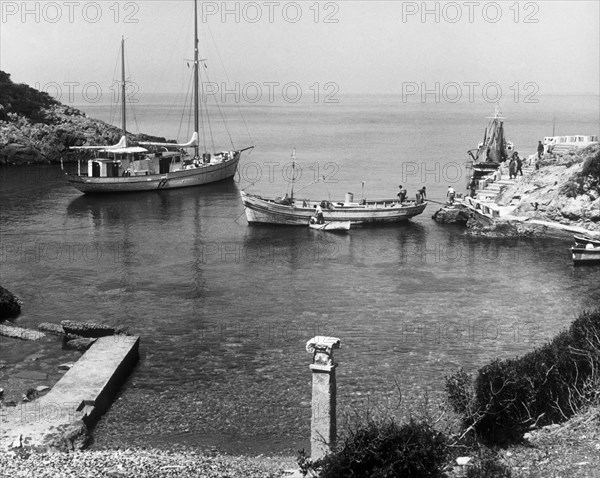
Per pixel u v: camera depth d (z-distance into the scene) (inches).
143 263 2364.7
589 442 943.7
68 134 5310.0
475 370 1457.9
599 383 1097.4
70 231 2898.6
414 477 845.8
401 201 3198.8
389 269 2297.0
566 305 1915.6
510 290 2050.9
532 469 888.3
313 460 956.6
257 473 1003.9
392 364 1494.8
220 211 3378.4
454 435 1023.6
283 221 3031.5
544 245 2610.7
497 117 3814.0
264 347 1601.9
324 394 946.1
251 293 2025.1
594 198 2780.5
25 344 1611.7
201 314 1840.6
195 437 1190.3
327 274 2233.0
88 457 1073.5
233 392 1368.1
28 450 1101.1
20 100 5708.7
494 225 2810.0
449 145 6909.5
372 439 870.4
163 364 1505.9
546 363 1112.8
